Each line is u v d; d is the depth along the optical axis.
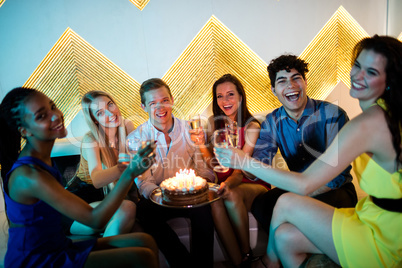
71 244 1.42
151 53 2.83
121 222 1.79
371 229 1.25
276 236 1.44
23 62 2.64
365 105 1.33
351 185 1.93
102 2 2.66
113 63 2.79
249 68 3.03
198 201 1.67
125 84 2.85
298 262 1.44
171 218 1.97
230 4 2.85
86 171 2.14
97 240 1.48
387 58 1.17
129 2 2.70
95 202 2.08
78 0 2.62
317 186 1.29
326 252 1.34
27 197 1.22
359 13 3.06
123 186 1.26
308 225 1.36
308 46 3.05
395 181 1.18
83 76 2.77
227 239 1.77
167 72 2.89
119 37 2.75
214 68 2.98
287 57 1.93
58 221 1.35
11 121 1.25
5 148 1.30
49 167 1.32
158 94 2.02
